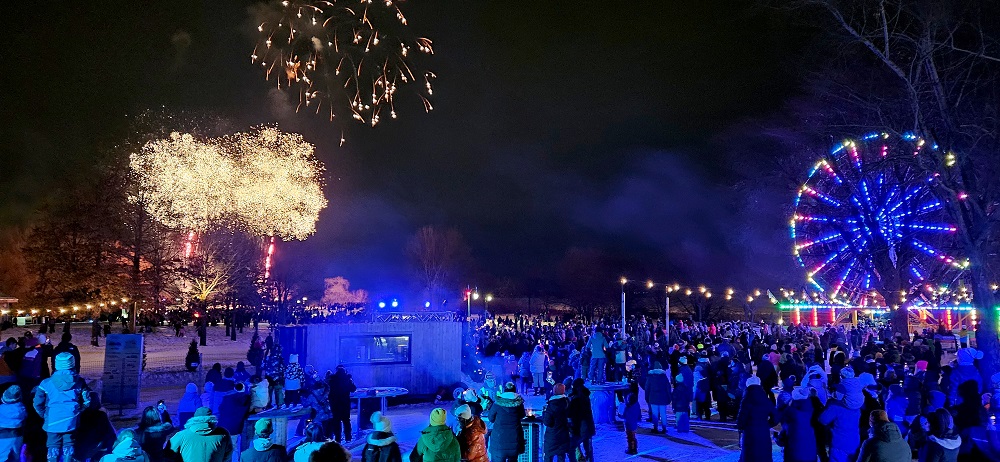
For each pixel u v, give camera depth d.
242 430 12.43
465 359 26.98
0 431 10.38
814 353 24.20
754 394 10.48
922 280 37.06
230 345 45.09
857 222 36.47
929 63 22.61
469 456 9.56
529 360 24.58
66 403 10.36
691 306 79.25
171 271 37.25
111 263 36.50
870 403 12.08
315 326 21.36
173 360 35.06
